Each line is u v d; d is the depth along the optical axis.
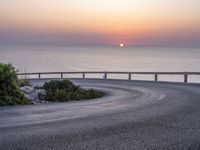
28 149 8.52
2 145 8.85
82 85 35.22
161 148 8.65
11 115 13.34
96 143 9.08
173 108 15.71
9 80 17.78
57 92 22.05
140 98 20.89
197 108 15.71
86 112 14.30
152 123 11.84
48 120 12.28
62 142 9.16
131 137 9.77
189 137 9.81
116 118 12.79
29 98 20.42
